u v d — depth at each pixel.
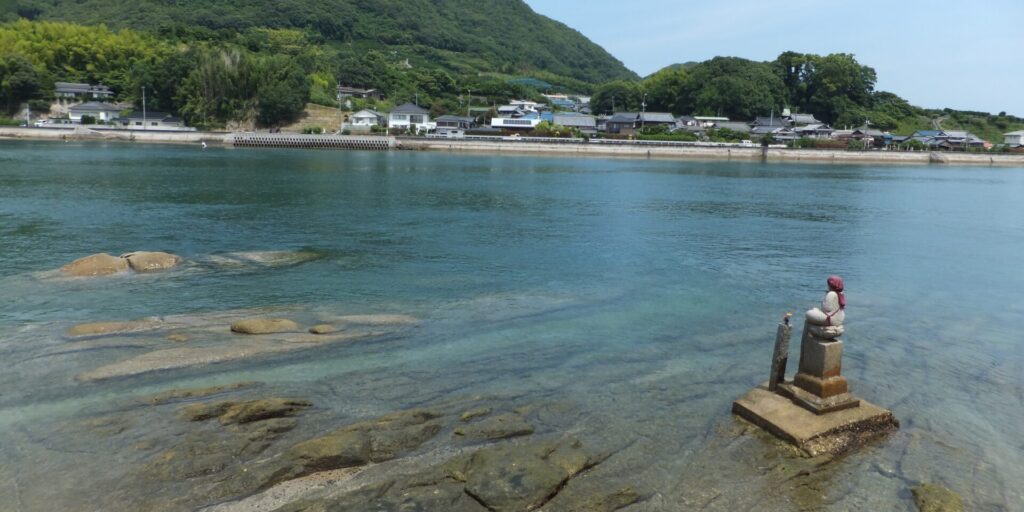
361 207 36.50
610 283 19.75
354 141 100.75
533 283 19.50
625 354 13.09
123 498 7.45
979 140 133.38
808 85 152.88
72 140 98.25
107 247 23.39
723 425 9.82
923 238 31.02
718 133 124.56
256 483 7.76
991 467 8.88
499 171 67.56
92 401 10.02
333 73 135.12
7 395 10.20
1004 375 12.49
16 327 13.76
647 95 150.50
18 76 106.88
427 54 197.25
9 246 23.06
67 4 180.88
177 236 26.02
